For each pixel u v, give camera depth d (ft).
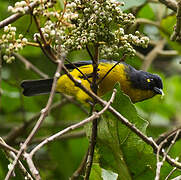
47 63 52.90
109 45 25.03
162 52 51.44
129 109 28.40
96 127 27.04
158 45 52.39
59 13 25.41
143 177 29.40
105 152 29.58
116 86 28.25
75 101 49.90
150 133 49.19
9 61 22.98
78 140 48.37
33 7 22.94
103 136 29.09
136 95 43.75
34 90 43.88
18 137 46.65
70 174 47.80
